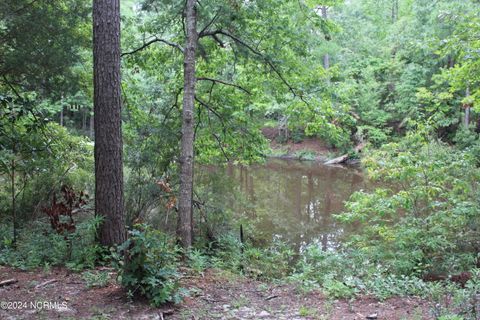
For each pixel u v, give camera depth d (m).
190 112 8.05
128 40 9.73
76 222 7.69
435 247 6.75
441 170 7.62
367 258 7.11
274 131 34.75
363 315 4.45
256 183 19.84
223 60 10.00
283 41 8.97
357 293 5.34
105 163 6.20
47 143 8.50
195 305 4.64
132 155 9.27
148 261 4.47
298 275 6.11
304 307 4.66
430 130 9.00
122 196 6.34
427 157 7.70
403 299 5.08
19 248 6.39
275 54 9.01
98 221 5.91
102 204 6.20
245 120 10.34
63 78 9.60
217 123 10.26
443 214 7.08
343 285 5.34
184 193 8.03
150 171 9.48
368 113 27.14
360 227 11.52
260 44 9.11
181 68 9.78
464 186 7.42
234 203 10.60
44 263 5.89
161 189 9.28
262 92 10.20
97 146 6.21
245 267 7.43
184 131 8.08
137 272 4.50
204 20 8.64
